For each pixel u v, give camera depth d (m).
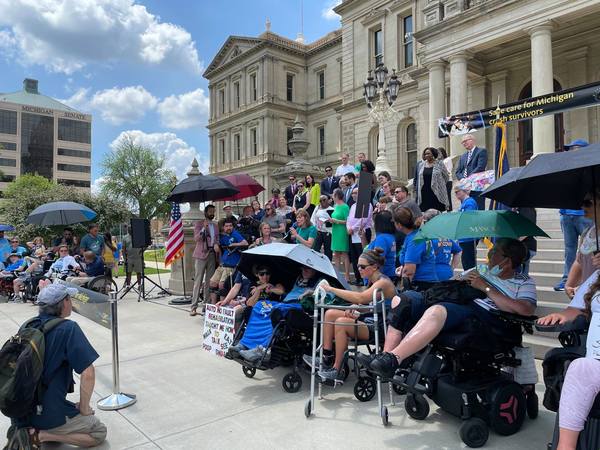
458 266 7.94
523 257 3.62
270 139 40.56
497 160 7.07
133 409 4.15
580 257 4.00
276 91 40.88
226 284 7.83
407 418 3.84
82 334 3.36
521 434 3.50
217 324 4.90
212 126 48.03
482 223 3.70
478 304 3.70
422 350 3.78
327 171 11.95
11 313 9.61
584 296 3.02
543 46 12.45
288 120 41.59
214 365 5.47
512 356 3.71
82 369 3.29
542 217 9.97
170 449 3.37
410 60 24.81
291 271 5.46
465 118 7.57
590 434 2.55
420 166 7.98
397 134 24.94
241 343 4.79
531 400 3.78
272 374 5.12
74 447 3.42
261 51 41.06
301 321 4.46
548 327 3.36
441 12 15.41
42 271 11.23
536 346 5.03
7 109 109.44
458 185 6.61
